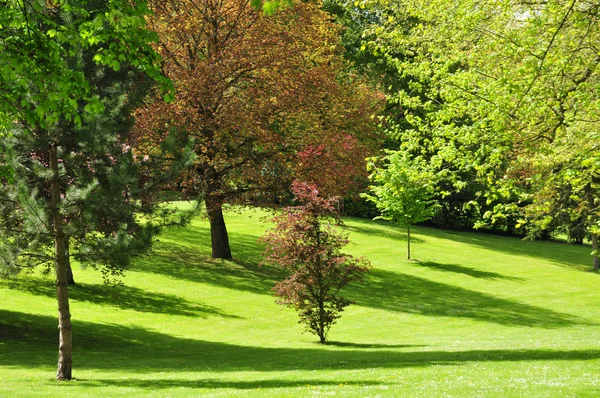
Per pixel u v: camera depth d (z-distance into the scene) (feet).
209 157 101.60
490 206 208.95
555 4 44.88
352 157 112.57
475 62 58.13
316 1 116.57
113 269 59.26
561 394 33.53
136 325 74.64
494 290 118.32
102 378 47.75
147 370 52.08
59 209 48.70
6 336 64.85
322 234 73.97
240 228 149.59
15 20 34.04
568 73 48.62
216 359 59.11
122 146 57.26
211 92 98.22
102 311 78.74
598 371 42.86
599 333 82.69
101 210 49.06
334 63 121.49
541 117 49.37
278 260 73.46
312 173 105.19
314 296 72.90
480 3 49.78
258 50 102.06
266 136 101.40
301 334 77.61
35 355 58.85
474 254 156.76
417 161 59.82
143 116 91.81
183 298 90.38
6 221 51.01
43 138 48.16
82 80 35.32
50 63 34.19
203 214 58.44
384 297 106.11
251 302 92.07
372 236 163.73
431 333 81.76
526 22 50.26
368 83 174.50
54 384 44.70
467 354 56.90
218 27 107.55
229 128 99.55
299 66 107.14
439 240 173.88
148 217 56.54
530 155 53.72
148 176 55.88
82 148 49.08
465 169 53.06
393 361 53.42
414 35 60.80
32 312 74.38
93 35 34.91
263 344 70.13
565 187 61.72
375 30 62.44
